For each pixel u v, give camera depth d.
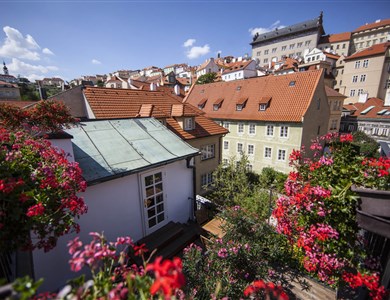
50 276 4.10
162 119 11.78
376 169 3.25
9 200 2.20
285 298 1.97
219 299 3.28
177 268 1.40
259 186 8.50
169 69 90.62
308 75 19.02
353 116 29.92
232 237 4.90
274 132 19.02
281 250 5.11
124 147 5.79
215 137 13.88
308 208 3.20
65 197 2.73
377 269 3.06
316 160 4.01
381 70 35.16
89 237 4.65
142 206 5.55
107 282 1.64
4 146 2.97
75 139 5.57
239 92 23.34
